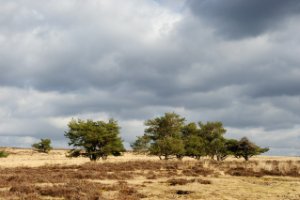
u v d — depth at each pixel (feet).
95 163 144.46
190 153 238.68
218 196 59.62
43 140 388.78
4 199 54.34
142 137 233.35
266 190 66.95
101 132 200.03
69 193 59.47
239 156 274.16
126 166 129.90
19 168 121.80
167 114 237.45
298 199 57.36
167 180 82.23
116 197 57.26
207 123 253.65
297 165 127.95
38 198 56.18
